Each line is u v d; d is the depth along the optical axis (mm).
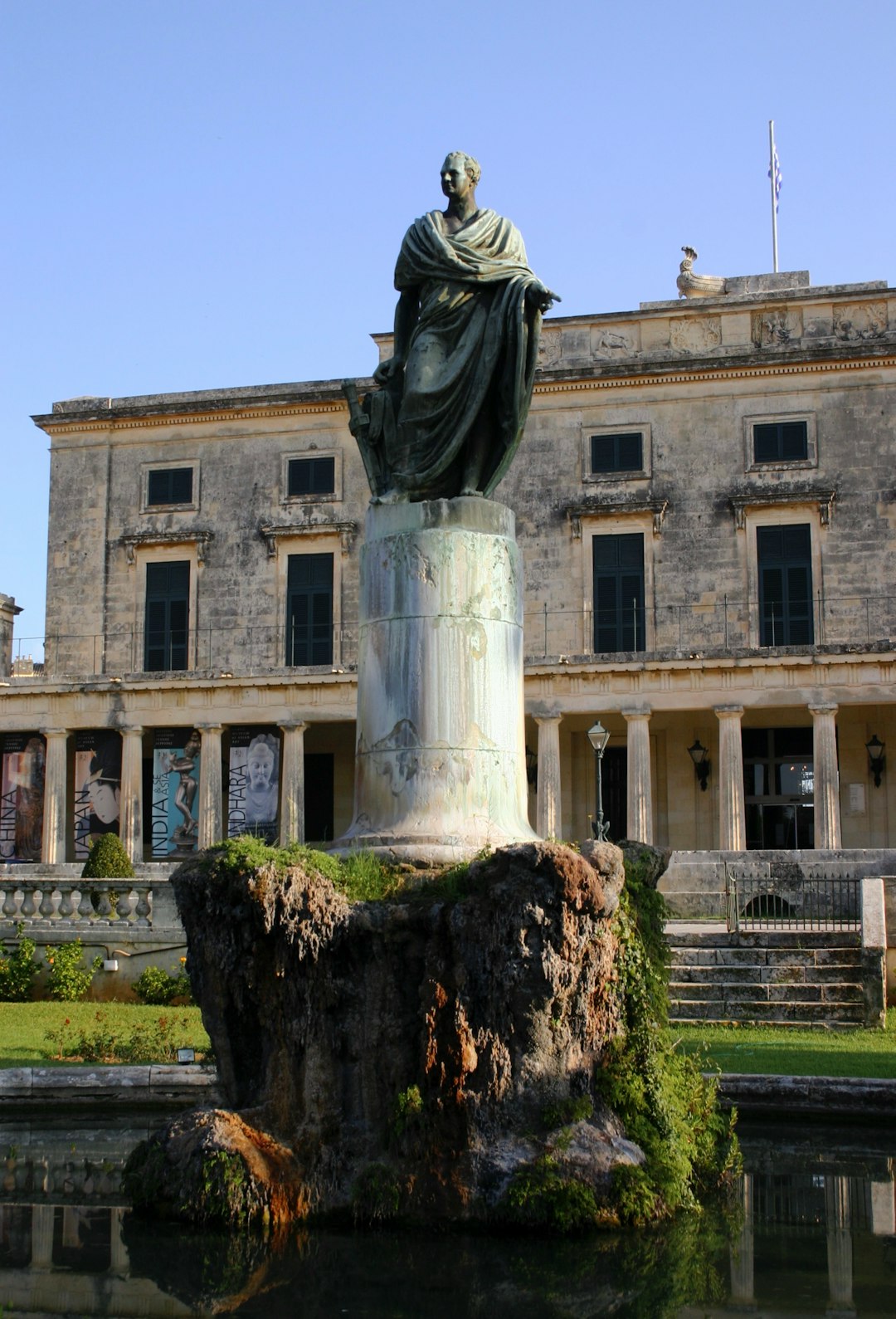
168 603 58781
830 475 53938
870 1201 11648
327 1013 11180
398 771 12500
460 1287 9289
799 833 52656
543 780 49344
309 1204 10773
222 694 53000
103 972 27234
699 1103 12500
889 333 54094
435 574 12711
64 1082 16203
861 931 25641
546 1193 10477
